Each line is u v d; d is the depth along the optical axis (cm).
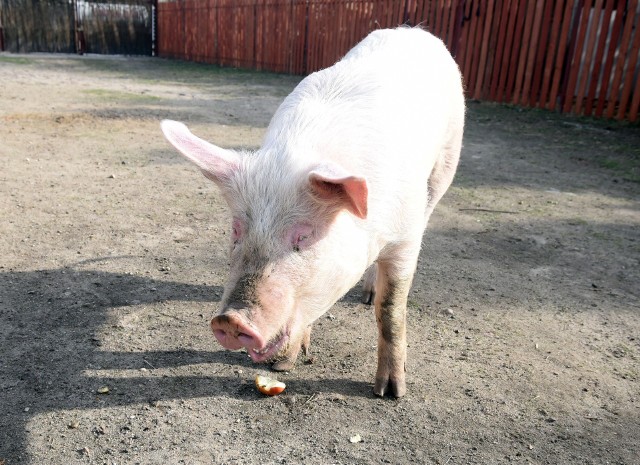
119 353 151
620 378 150
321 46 742
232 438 123
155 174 304
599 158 370
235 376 144
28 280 185
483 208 273
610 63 464
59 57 944
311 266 107
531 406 138
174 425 126
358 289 194
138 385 139
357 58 152
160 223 237
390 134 129
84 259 202
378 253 126
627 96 461
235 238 109
